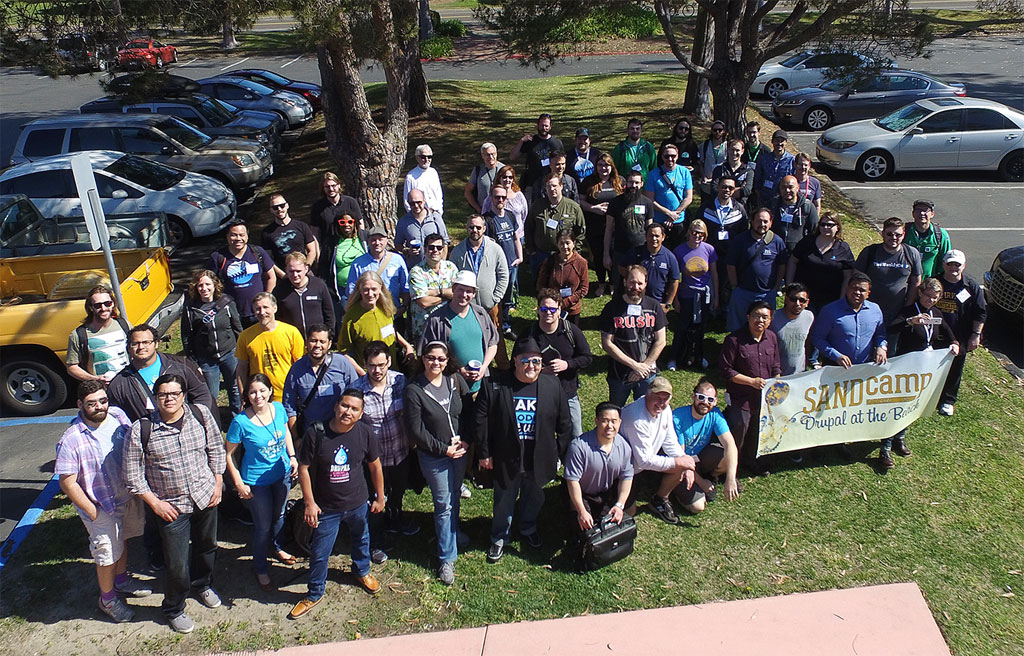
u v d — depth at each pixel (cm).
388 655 526
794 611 567
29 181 1238
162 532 518
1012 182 1628
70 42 1137
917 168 1638
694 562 609
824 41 1293
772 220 900
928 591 587
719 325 980
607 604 570
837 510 666
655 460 610
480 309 668
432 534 635
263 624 549
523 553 615
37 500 671
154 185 1300
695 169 1146
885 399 705
